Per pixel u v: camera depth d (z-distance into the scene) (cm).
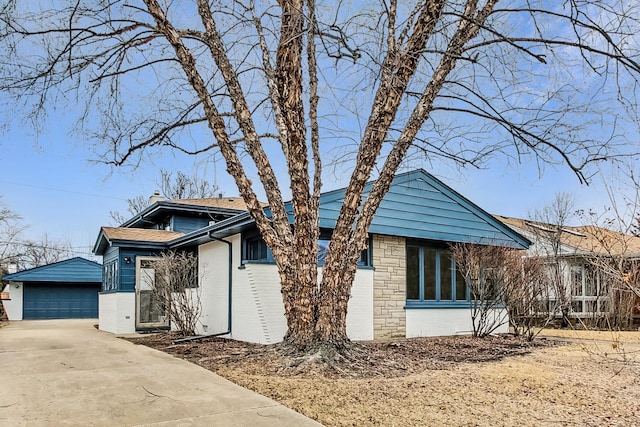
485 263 1113
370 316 1028
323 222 959
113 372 612
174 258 1166
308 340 671
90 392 501
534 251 1584
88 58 779
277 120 760
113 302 1335
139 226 1998
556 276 1332
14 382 552
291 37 670
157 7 681
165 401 462
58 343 954
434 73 703
